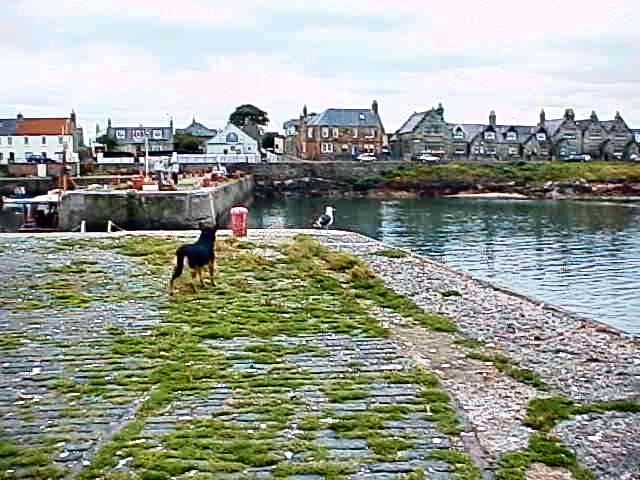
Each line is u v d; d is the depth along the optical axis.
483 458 6.18
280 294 14.20
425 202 74.94
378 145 109.69
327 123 107.75
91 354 9.68
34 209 43.75
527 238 41.16
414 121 115.06
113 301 13.41
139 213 39.12
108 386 8.26
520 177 89.88
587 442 6.62
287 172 88.12
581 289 24.48
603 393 8.21
